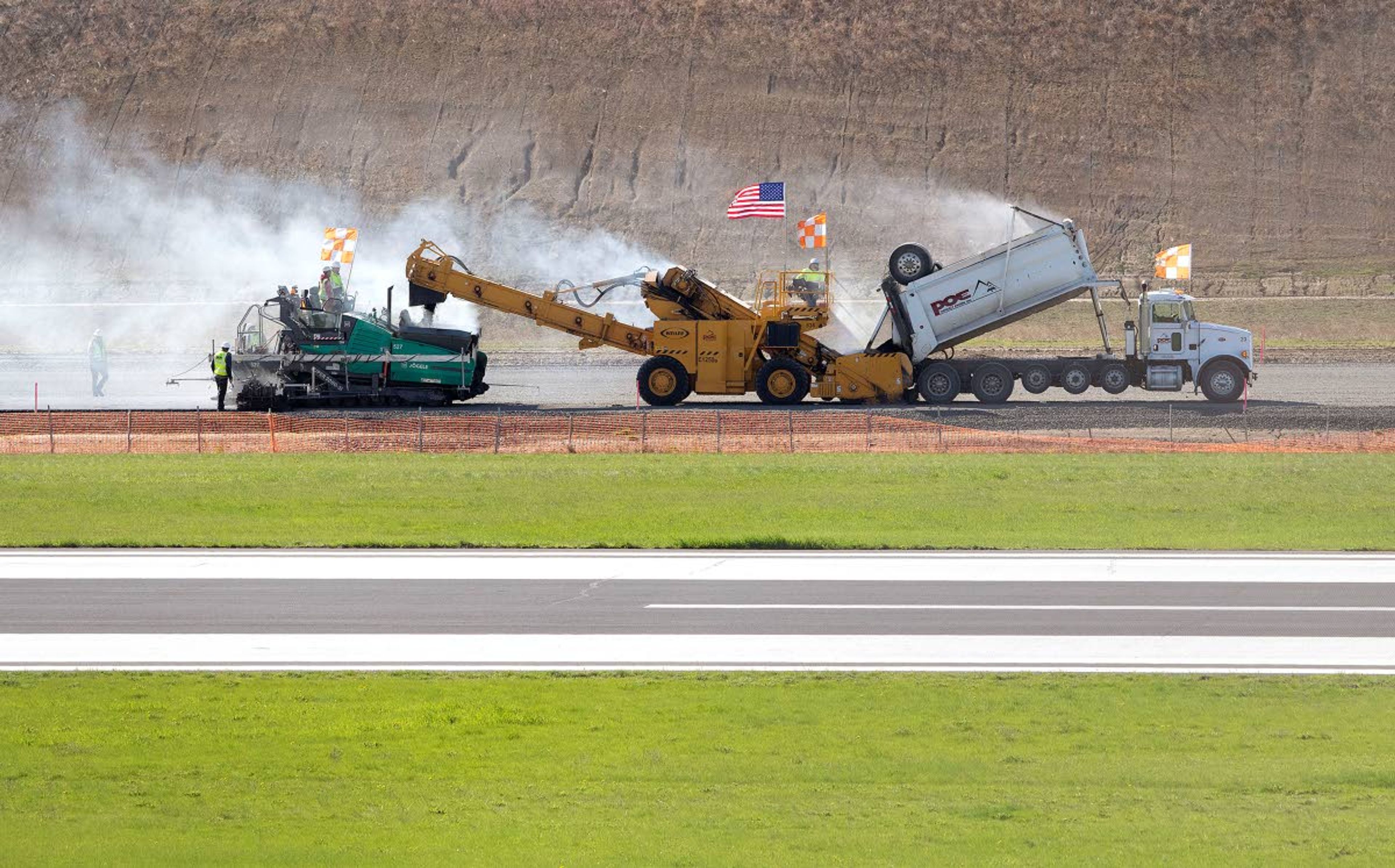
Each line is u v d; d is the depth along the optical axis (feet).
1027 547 279.28
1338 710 166.09
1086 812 131.95
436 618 214.69
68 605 223.10
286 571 252.01
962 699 170.50
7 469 391.45
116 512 322.75
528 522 310.86
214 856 121.08
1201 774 142.92
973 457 417.28
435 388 535.60
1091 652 194.18
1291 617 215.31
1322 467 393.09
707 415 491.72
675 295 540.11
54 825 128.88
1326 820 129.39
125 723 160.45
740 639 201.67
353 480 372.99
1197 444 445.78
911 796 137.08
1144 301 550.77
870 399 540.52
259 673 182.09
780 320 538.06
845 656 191.62
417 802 135.13
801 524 309.01
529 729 158.81
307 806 134.21
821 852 121.70
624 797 136.87
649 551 274.98
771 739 155.02
